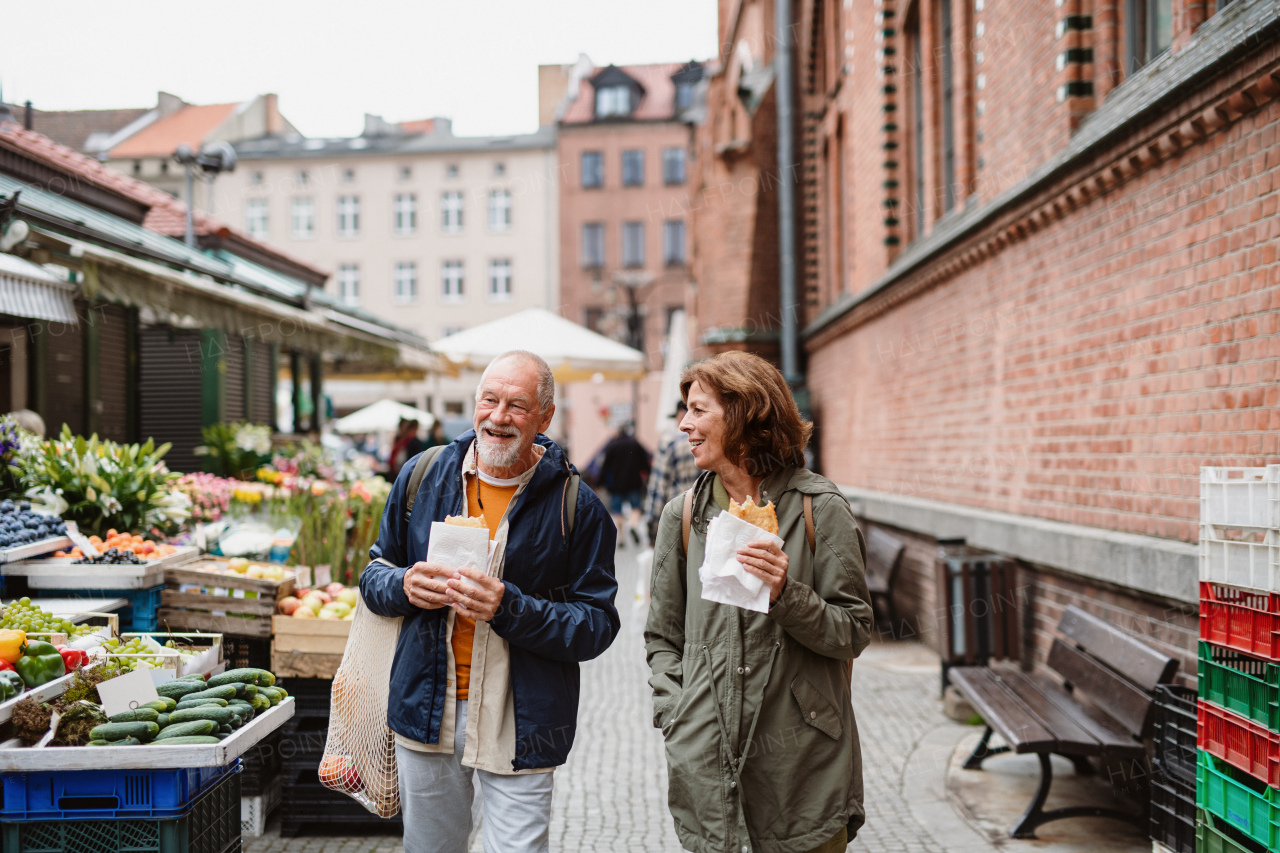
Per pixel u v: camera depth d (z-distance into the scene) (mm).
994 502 6918
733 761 2506
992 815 4703
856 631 2537
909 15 9555
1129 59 5312
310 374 17469
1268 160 3707
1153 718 4051
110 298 6445
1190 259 4305
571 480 2902
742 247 16609
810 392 15164
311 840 4402
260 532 5840
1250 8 3871
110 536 4922
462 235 52438
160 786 2785
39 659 3037
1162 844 3805
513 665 2770
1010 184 6520
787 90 15945
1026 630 6410
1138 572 4566
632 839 4430
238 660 4527
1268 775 2922
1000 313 6746
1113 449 5078
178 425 12297
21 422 6359
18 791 2762
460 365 13578
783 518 2641
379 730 2896
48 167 10258
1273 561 2914
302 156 52125
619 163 51875
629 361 13812
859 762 2662
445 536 2637
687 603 2707
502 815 2771
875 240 10406
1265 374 3734
